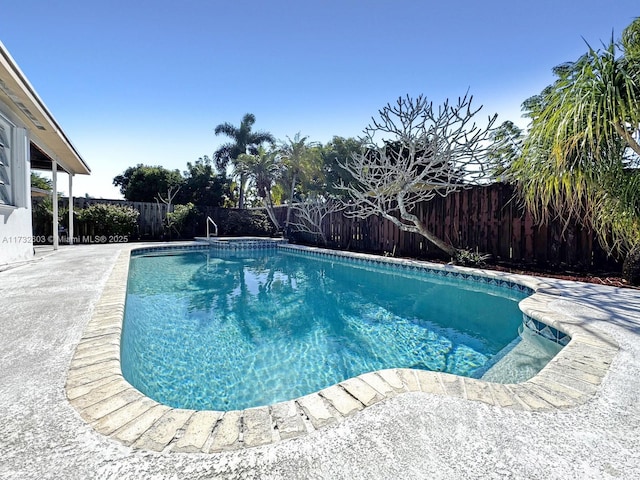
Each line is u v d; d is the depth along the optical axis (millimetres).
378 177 11008
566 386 2086
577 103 3834
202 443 1524
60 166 10586
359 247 11836
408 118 8227
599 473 1368
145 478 1310
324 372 3217
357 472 1361
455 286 6871
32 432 1557
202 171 21859
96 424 1630
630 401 1912
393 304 5656
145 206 14914
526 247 6984
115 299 3918
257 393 2834
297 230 15586
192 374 3152
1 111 5508
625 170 4215
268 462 1417
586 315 3549
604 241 5395
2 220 5711
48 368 2184
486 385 2105
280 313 5137
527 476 1349
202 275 8273
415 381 2158
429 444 1538
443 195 8820
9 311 3434
